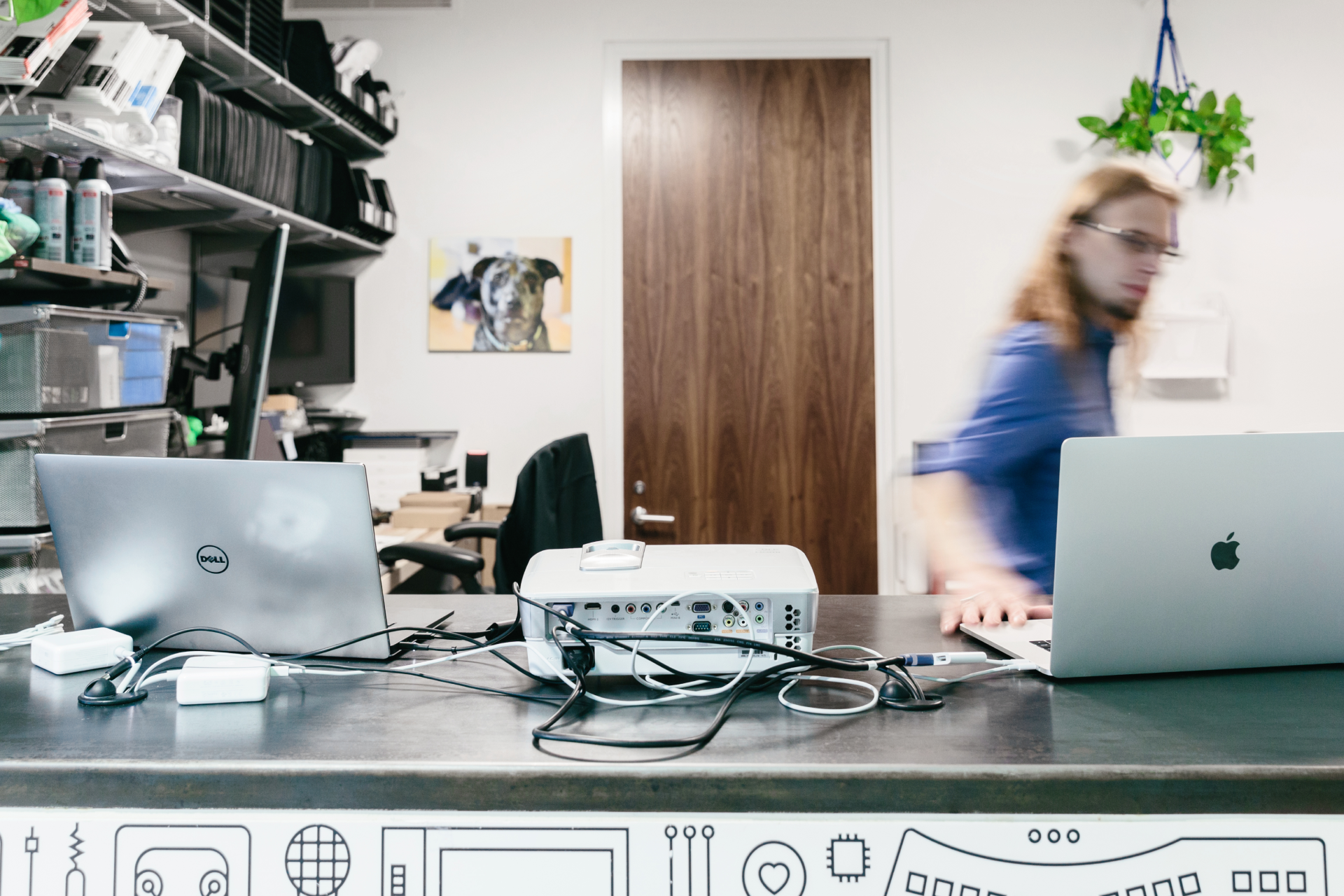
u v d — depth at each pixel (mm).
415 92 3109
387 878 734
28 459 1554
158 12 1923
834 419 3158
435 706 875
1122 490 870
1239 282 3113
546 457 1814
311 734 794
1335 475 903
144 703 881
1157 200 1459
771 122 3129
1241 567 906
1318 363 3115
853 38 3102
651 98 3127
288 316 2760
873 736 783
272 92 2465
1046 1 3088
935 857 724
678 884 731
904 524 3133
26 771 721
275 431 2703
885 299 3135
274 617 999
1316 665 978
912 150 3113
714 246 3146
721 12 3100
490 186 3121
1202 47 3092
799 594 908
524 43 3107
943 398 3131
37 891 736
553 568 977
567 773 717
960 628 1159
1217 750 742
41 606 1323
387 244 3127
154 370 1907
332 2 3094
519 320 3133
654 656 899
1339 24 3080
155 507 975
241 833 732
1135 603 900
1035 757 731
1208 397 3127
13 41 1467
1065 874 722
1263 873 713
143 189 2029
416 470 2949
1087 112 3098
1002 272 3109
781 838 727
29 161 1654
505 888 734
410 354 3139
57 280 1666
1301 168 3104
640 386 3160
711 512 3174
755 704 881
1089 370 1483
